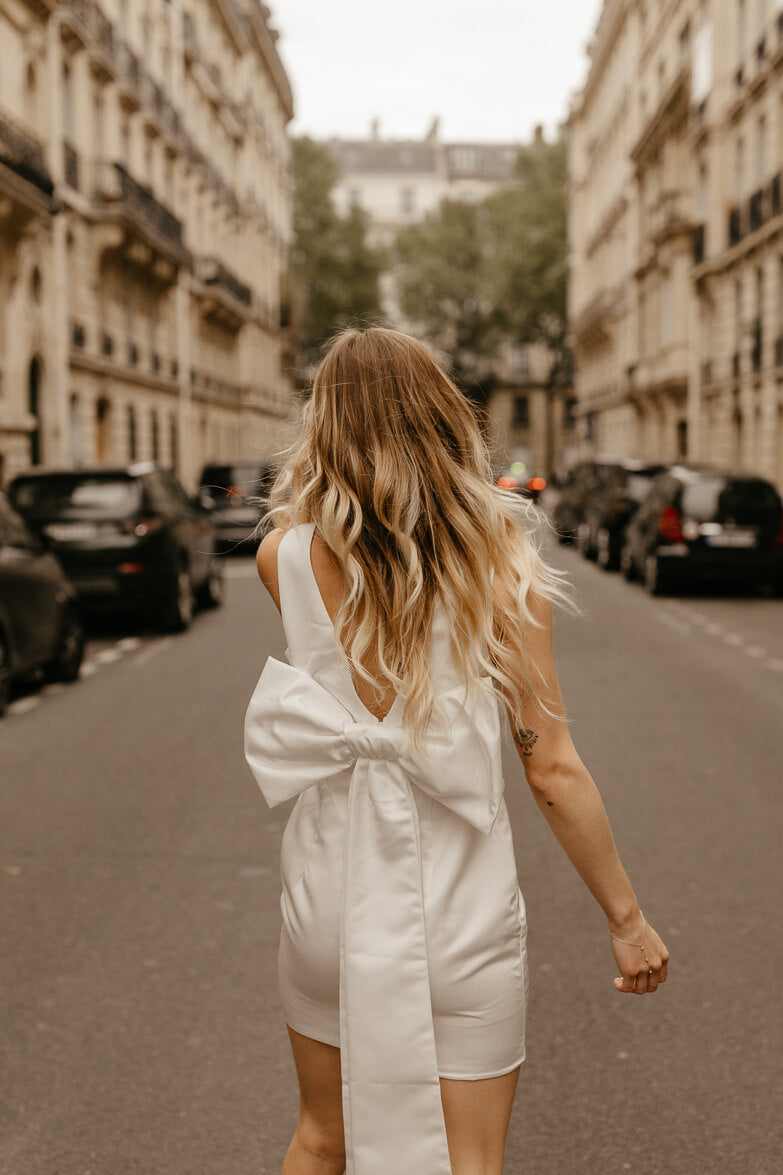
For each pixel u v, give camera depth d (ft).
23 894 15.44
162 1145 9.50
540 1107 10.03
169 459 125.59
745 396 101.30
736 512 52.24
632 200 155.94
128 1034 11.44
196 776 21.76
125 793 20.57
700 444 119.44
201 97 143.33
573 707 28.07
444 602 5.47
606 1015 11.77
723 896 15.17
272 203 204.64
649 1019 11.68
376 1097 5.48
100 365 96.12
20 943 13.76
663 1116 9.86
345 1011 5.54
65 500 39.99
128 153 107.14
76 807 19.67
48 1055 11.02
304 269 229.45
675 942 13.66
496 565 5.61
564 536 5.91
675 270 125.49
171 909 14.85
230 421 166.50
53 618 31.07
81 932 14.10
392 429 5.60
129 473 40.91
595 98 193.57
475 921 5.57
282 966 5.98
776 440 92.43
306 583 5.67
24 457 76.28
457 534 5.52
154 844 17.57
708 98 111.14
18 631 28.68
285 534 5.79
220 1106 10.09
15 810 19.51
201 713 27.86
